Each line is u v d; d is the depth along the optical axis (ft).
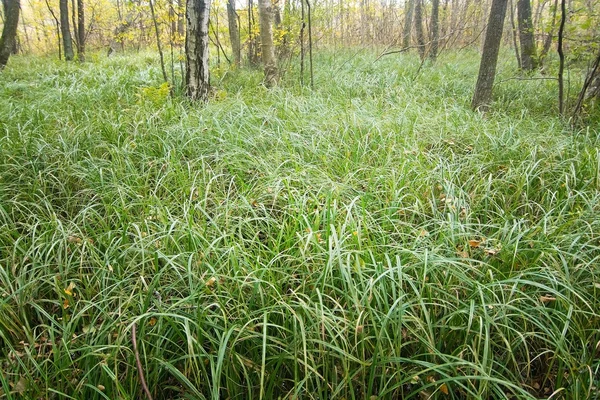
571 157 12.85
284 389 6.91
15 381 6.58
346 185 10.62
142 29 43.19
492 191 10.94
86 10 52.16
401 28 48.14
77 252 9.18
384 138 13.94
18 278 7.98
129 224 9.37
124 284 8.14
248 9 30.89
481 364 6.31
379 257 7.95
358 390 6.69
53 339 6.57
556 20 19.04
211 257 8.33
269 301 7.18
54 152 13.05
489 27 18.93
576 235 8.45
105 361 6.28
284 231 9.32
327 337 6.80
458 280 7.70
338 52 39.32
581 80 23.43
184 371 6.88
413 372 6.59
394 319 6.73
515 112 19.26
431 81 25.48
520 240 8.70
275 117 15.75
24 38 71.05
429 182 11.22
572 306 6.98
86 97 19.63
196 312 6.94
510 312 7.45
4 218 9.88
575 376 6.45
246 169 12.33
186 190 11.11
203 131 14.78
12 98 20.06
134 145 13.79
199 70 20.71
